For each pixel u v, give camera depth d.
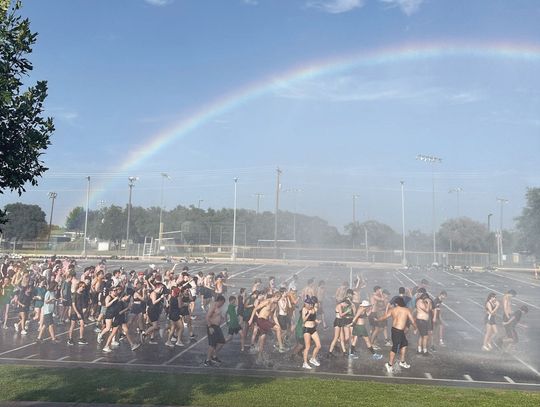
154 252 78.88
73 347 15.19
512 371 12.96
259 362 13.48
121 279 19.77
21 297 17.31
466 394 10.10
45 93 5.64
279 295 15.89
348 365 13.38
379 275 51.22
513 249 86.56
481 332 19.80
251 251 77.44
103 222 107.25
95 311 20.27
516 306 29.42
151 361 13.38
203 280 24.27
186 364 13.09
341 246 100.12
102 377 10.86
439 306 16.97
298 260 72.19
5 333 17.69
